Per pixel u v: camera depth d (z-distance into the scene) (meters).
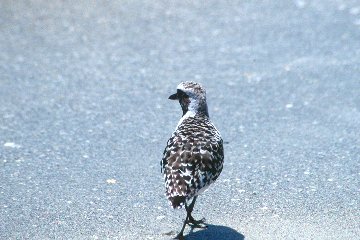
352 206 13.86
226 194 14.51
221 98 20.66
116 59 24.58
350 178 15.20
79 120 19.23
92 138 17.92
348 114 19.11
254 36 26.39
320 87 21.23
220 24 27.89
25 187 15.00
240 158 16.42
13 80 22.67
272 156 16.50
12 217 13.64
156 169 15.91
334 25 27.11
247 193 14.54
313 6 29.55
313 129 18.17
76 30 27.66
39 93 21.48
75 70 23.55
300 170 15.67
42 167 16.09
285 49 24.86
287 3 30.17
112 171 15.83
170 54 24.92
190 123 12.88
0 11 29.45
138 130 18.45
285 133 17.97
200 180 11.88
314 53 24.33
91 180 15.36
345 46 24.88
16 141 17.73
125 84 22.17
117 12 29.45
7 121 19.16
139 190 14.83
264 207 13.90
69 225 13.31
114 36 26.98
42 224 13.36
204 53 24.91
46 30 27.69
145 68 23.59
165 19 28.62
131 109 20.05
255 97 20.69
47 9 29.83
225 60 24.06
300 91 21.00
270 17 28.42
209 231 12.99
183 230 12.70
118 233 12.98
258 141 17.48
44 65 24.08
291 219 13.38
